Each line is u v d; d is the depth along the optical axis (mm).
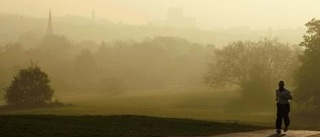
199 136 21766
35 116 31922
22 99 97375
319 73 81438
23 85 97375
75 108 97250
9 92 97438
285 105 22172
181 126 27000
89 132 22219
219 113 90812
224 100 118750
